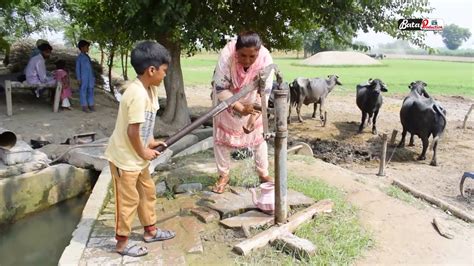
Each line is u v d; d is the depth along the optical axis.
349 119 12.38
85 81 9.32
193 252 3.64
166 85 9.48
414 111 8.44
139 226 4.10
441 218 4.74
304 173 5.79
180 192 4.93
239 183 5.14
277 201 3.97
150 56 3.20
